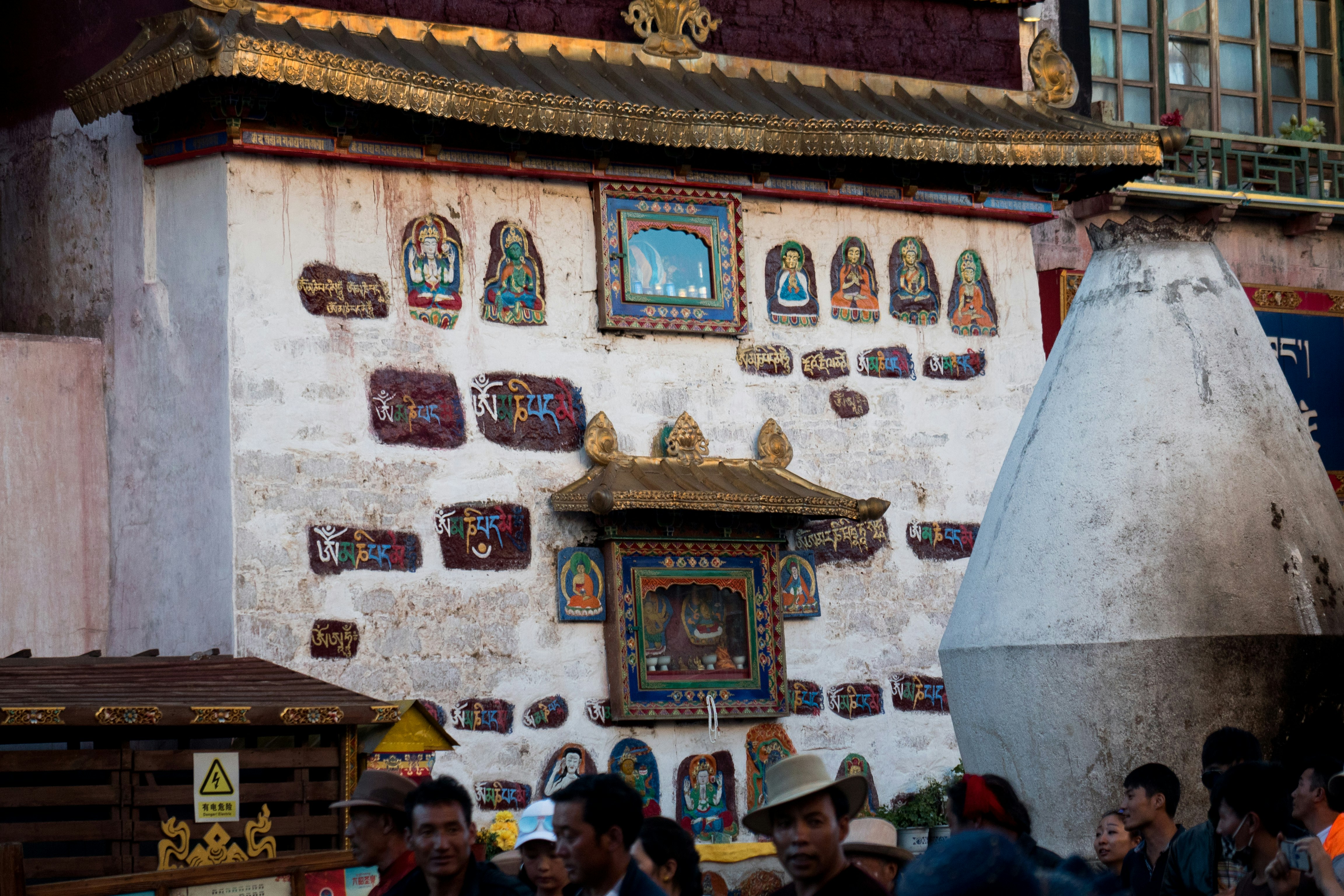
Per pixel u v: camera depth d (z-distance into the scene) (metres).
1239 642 8.69
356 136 13.06
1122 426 9.21
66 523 13.23
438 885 6.68
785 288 14.97
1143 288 9.51
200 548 12.66
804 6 15.61
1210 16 19.72
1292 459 9.19
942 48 16.27
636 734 13.73
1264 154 18.83
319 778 10.34
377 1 13.68
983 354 15.74
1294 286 19.06
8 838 9.26
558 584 13.60
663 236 14.38
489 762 13.12
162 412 13.06
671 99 14.08
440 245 13.49
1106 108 17.36
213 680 10.60
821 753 14.47
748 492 13.77
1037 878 3.92
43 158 14.41
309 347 12.87
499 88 12.90
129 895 9.06
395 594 12.95
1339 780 6.88
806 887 5.81
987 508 10.34
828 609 14.73
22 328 14.49
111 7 13.91
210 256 12.78
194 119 12.84
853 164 15.02
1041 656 8.96
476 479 13.41
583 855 6.20
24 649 12.58
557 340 13.91
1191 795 8.62
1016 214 15.88
